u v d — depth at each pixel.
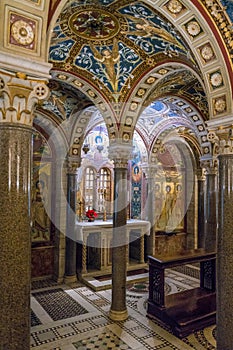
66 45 4.06
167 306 5.32
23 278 2.06
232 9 2.80
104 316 5.44
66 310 5.70
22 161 2.11
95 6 3.24
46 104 6.48
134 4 3.14
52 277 7.78
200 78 3.74
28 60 2.09
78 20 3.53
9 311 1.99
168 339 4.62
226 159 3.24
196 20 2.90
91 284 7.04
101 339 4.59
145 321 5.25
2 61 2.00
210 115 3.32
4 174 2.05
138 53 4.26
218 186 3.35
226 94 3.10
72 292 6.74
